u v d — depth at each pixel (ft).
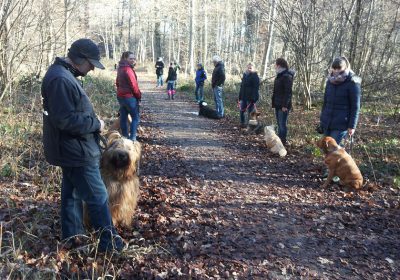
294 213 17.25
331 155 20.36
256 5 60.34
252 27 90.74
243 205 17.90
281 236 14.92
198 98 53.26
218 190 19.83
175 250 13.20
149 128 35.19
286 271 12.43
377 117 40.37
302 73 44.39
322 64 56.03
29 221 13.91
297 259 13.25
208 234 14.60
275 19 47.37
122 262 12.07
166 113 44.14
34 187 17.10
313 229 15.67
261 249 13.76
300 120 37.68
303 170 23.79
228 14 125.80
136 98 25.55
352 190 20.18
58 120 10.33
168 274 11.69
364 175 22.65
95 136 11.60
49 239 12.85
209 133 34.32
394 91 45.14
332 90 21.07
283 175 22.85
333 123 21.16
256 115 34.78
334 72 20.67
